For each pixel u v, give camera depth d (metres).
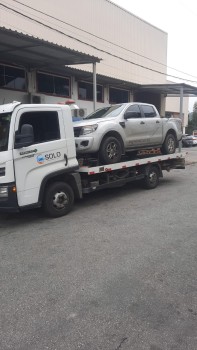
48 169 7.09
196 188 10.86
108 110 9.85
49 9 19.31
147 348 3.09
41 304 3.85
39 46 12.40
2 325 3.46
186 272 4.63
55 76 17.70
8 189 6.43
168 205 8.50
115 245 5.69
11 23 16.88
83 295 4.03
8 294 4.09
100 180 8.77
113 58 25.56
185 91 26.89
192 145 36.66
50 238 6.14
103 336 3.26
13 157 6.45
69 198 7.71
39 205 7.00
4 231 6.71
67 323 3.48
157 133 10.78
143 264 4.89
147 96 27.88
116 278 4.46
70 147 7.52
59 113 7.32
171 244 5.71
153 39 30.75
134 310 3.70
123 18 26.44
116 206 8.48
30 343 3.18
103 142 8.59
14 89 15.38
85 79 19.62
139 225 6.81
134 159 10.00
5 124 6.52
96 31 23.52
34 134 6.88
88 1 22.61
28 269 4.81
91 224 6.95
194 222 6.99
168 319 3.53
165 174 14.28
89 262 5.00
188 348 3.09
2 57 14.19
